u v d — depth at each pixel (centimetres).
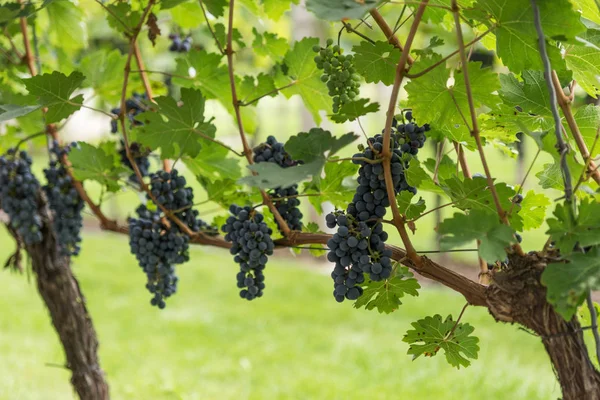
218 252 902
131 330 581
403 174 216
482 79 209
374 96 1011
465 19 221
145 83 258
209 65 258
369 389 446
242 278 231
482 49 320
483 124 234
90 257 861
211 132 232
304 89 256
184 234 246
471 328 214
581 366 201
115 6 254
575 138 213
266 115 1688
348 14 191
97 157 253
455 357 217
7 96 272
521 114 225
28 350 522
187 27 279
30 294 700
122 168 254
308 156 203
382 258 210
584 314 227
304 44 249
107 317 620
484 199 211
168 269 248
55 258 282
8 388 441
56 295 284
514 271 205
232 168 257
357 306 217
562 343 202
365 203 212
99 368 292
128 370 481
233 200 249
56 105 227
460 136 225
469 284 210
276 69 265
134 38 238
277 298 690
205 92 265
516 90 221
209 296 700
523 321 205
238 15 480
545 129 225
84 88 276
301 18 675
